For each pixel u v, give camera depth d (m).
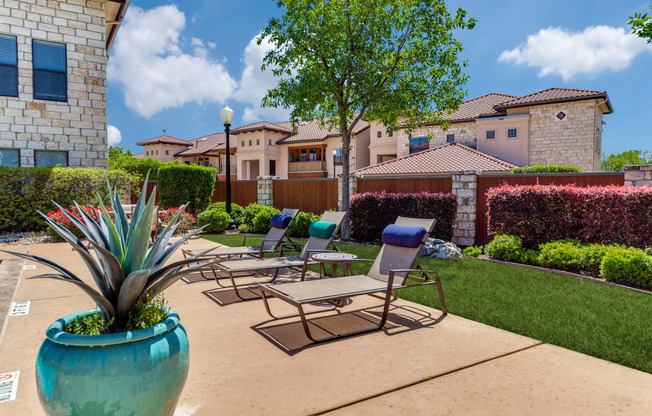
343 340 3.72
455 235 11.30
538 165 20.86
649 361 3.23
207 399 2.62
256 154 37.41
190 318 4.36
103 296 2.12
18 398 2.61
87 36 13.47
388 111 11.38
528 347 3.56
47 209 11.79
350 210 12.19
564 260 7.09
